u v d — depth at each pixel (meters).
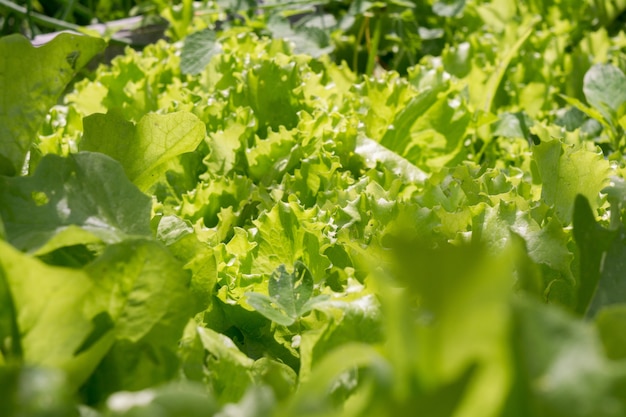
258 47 1.79
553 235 0.99
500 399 0.54
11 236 0.79
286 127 1.49
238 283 1.08
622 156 1.54
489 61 1.95
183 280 0.75
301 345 0.83
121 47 2.43
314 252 1.11
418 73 1.66
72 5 2.55
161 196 1.37
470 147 1.65
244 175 1.39
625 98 1.56
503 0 2.22
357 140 1.40
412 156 1.57
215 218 1.30
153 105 1.60
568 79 1.94
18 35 0.89
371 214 1.13
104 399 0.76
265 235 1.12
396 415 0.55
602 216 1.13
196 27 2.21
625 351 0.63
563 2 2.24
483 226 1.04
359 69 2.29
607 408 0.52
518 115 1.69
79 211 0.81
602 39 1.96
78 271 0.68
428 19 2.28
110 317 0.75
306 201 1.31
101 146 0.98
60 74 0.90
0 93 0.89
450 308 0.53
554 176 1.18
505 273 0.52
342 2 2.48
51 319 0.69
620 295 0.75
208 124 1.45
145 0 2.81
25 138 0.89
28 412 0.58
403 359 0.56
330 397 0.80
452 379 0.53
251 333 1.06
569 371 0.53
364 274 1.05
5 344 0.69
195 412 0.61
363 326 0.85
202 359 0.80
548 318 0.55
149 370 0.76
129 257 0.73
